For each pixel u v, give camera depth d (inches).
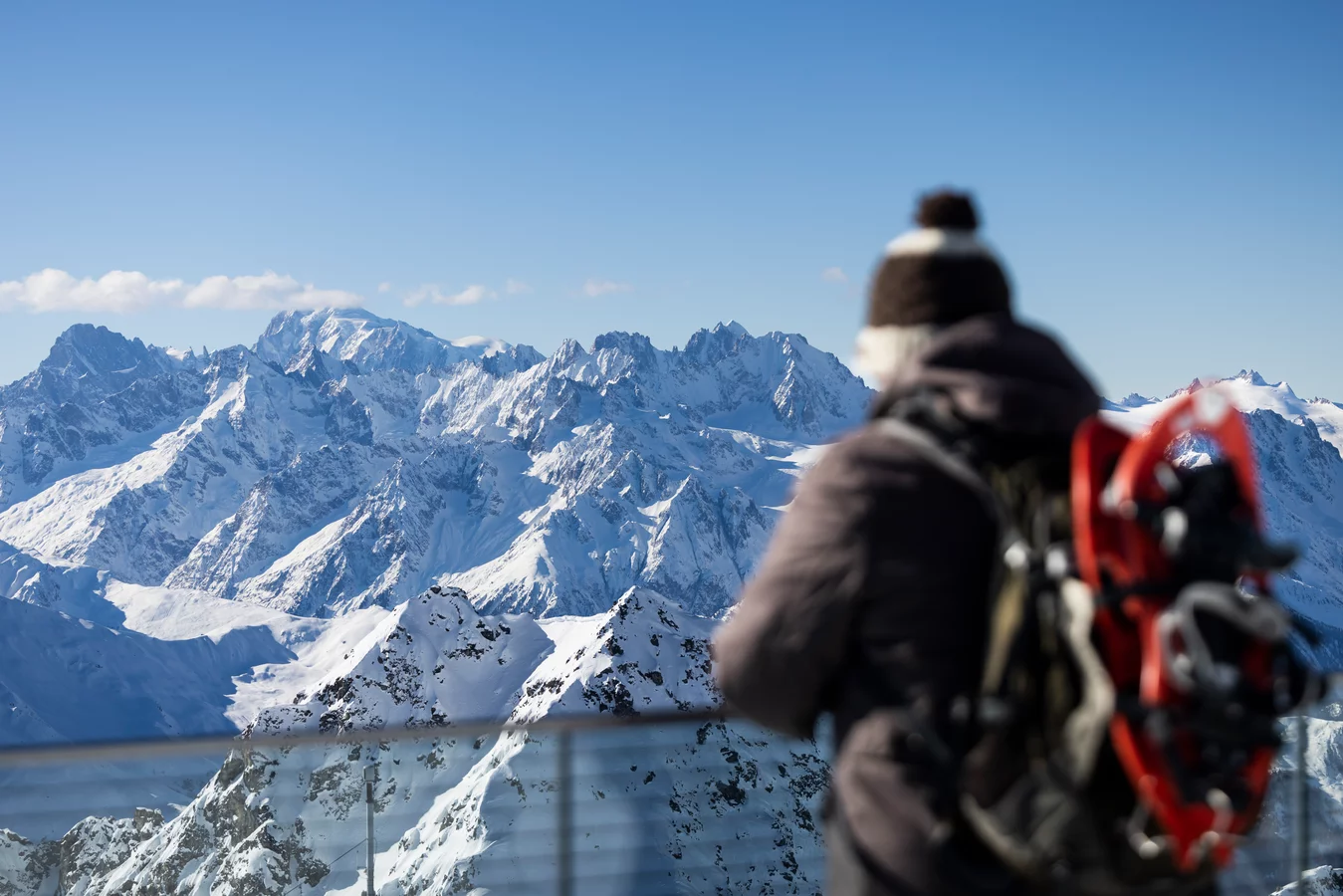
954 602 108.9
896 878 106.1
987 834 104.4
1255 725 97.0
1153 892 103.9
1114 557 100.7
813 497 114.7
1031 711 102.1
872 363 125.7
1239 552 98.9
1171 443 105.4
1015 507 108.0
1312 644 104.5
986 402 109.3
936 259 120.2
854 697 112.5
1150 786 97.1
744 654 115.7
